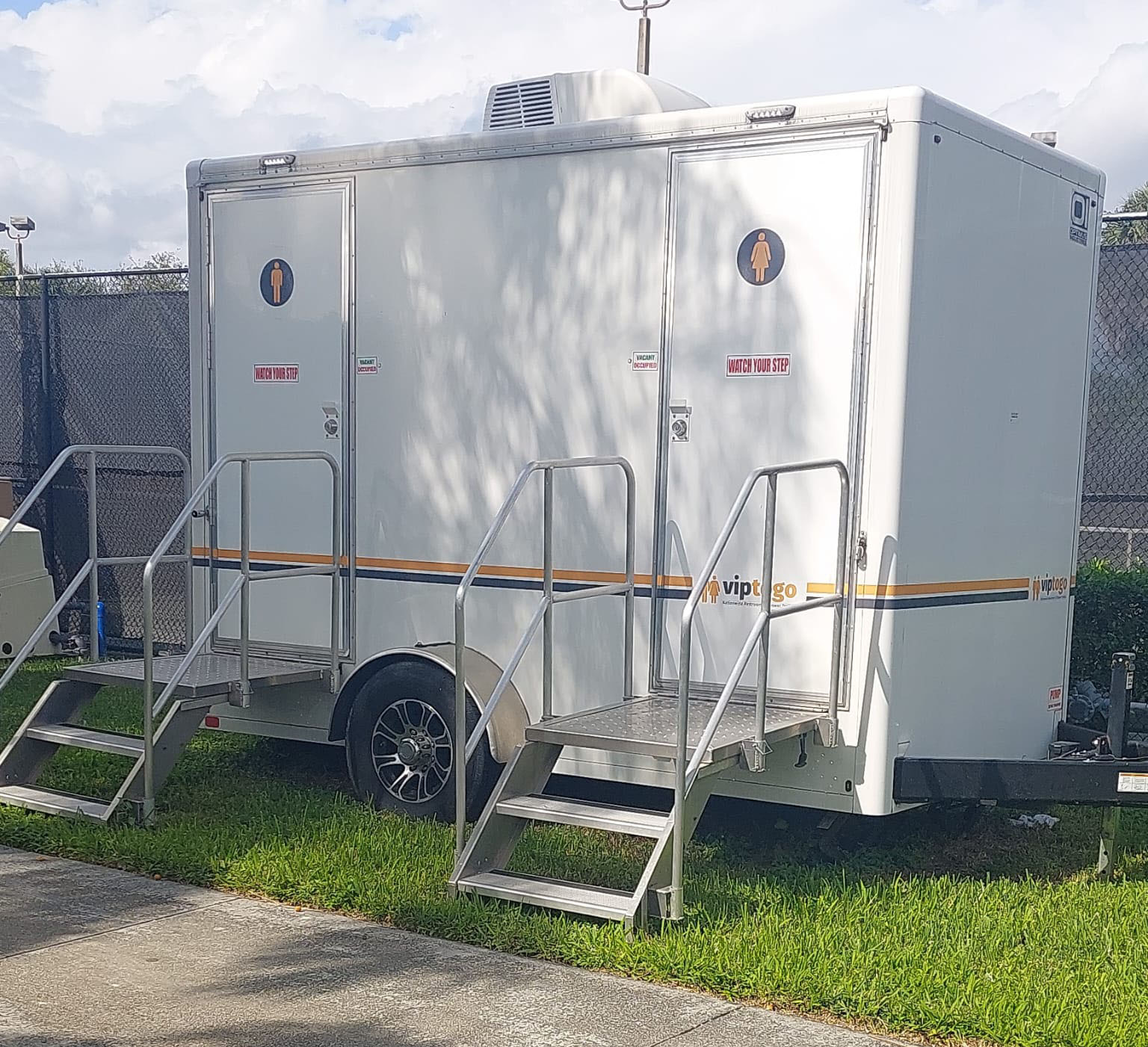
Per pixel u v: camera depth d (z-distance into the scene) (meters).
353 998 4.15
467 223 6.13
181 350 10.07
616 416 5.76
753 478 4.75
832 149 5.19
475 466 6.16
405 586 6.40
